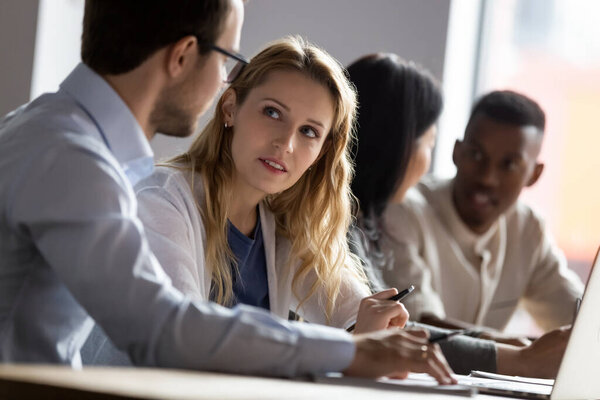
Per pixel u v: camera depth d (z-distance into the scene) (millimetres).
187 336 1424
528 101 3971
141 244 1464
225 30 1636
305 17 4922
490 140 3916
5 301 1525
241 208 2422
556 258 4207
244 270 2426
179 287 2049
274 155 2270
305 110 2295
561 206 5152
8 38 4379
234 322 1448
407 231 3762
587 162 5141
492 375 2143
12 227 1483
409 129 3322
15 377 1130
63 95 1616
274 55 2322
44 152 1472
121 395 1079
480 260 3988
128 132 1616
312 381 1464
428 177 4105
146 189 2201
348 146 2656
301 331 1494
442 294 3934
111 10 1585
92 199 1443
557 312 4145
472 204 3936
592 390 1717
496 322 4102
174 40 1589
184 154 2436
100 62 1604
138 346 1447
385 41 4922
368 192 3314
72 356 1645
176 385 1180
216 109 2371
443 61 4930
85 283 1427
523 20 5273
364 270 2975
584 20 5176
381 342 1547
